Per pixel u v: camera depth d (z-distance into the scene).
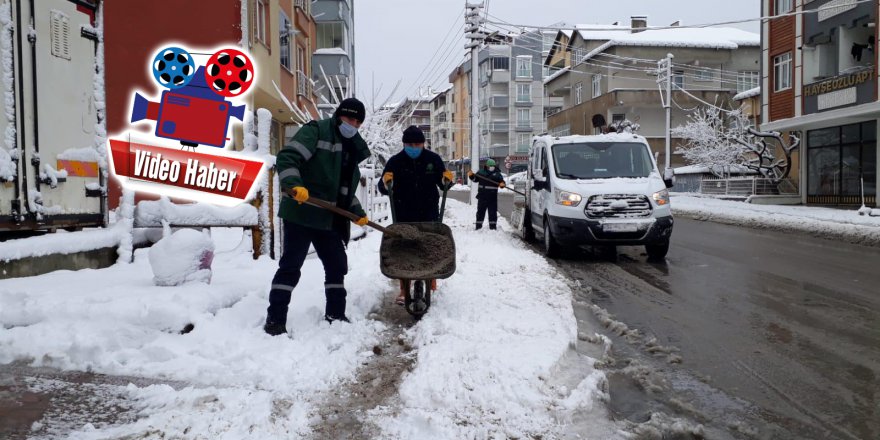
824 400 3.89
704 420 3.57
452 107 91.06
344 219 5.21
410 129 6.50
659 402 3.85
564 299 6.47
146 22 15.68
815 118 22.91
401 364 4.31
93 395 3.53
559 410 3.42
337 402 3.60
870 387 4.11
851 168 22.75
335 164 4.93
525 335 4.91
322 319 5.25
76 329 4.24
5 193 5.94
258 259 7.84
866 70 20.72
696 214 21.53
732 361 4.68
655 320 5.99
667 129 35.12
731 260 10.33
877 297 7.12
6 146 5.96
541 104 75.88
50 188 6.50
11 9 6.06
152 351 4.11
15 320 4.39
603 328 5.68
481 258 9.56
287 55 23.19
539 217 11.66
